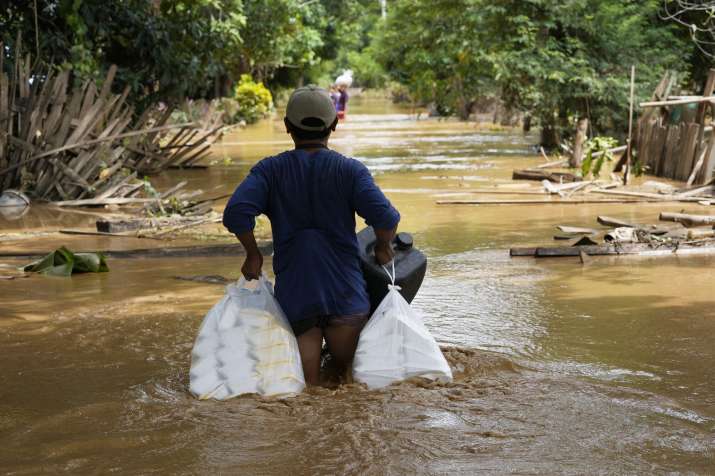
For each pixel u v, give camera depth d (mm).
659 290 6742
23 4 16344
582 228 9617
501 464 3301
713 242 8602
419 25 29750
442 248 8836
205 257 8516
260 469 3299
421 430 3658
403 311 4480
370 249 4859
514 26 19141
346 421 3775
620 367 4762
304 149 4598
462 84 31641
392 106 54156
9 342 5418
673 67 19375
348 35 53125
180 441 3609
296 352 4367
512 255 8344
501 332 5590
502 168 16812
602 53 19141
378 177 15492
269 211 4562
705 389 4355
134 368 4816
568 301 6445
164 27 17906
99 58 17516
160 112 18531
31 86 12719
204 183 15289
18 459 3469
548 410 3914
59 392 4398
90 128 12852
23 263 8328
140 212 11805
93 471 3328
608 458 3363
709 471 3238
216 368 4281
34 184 12609
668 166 14555
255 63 39906
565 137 19641
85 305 6445
